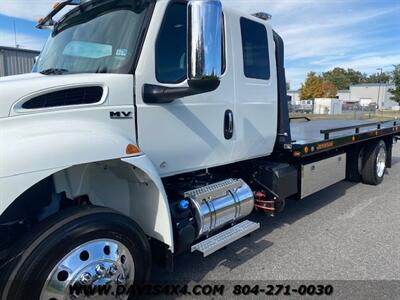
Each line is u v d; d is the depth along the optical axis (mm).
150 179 2463
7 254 2072
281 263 3506
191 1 2059
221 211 3158
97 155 2133
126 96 2486
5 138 1956
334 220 4758
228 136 3307
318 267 3426
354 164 6574
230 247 3875
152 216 2643
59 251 1966
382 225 4574
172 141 2805
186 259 3576
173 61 2738
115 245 2236
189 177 3346
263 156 3986
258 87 3629
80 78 2314
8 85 2076
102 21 2787
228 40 3250
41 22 3398
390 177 7480
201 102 3008
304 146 4281
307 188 4523
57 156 1980
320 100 36438
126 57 2527
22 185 1865
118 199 2730
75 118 2252
